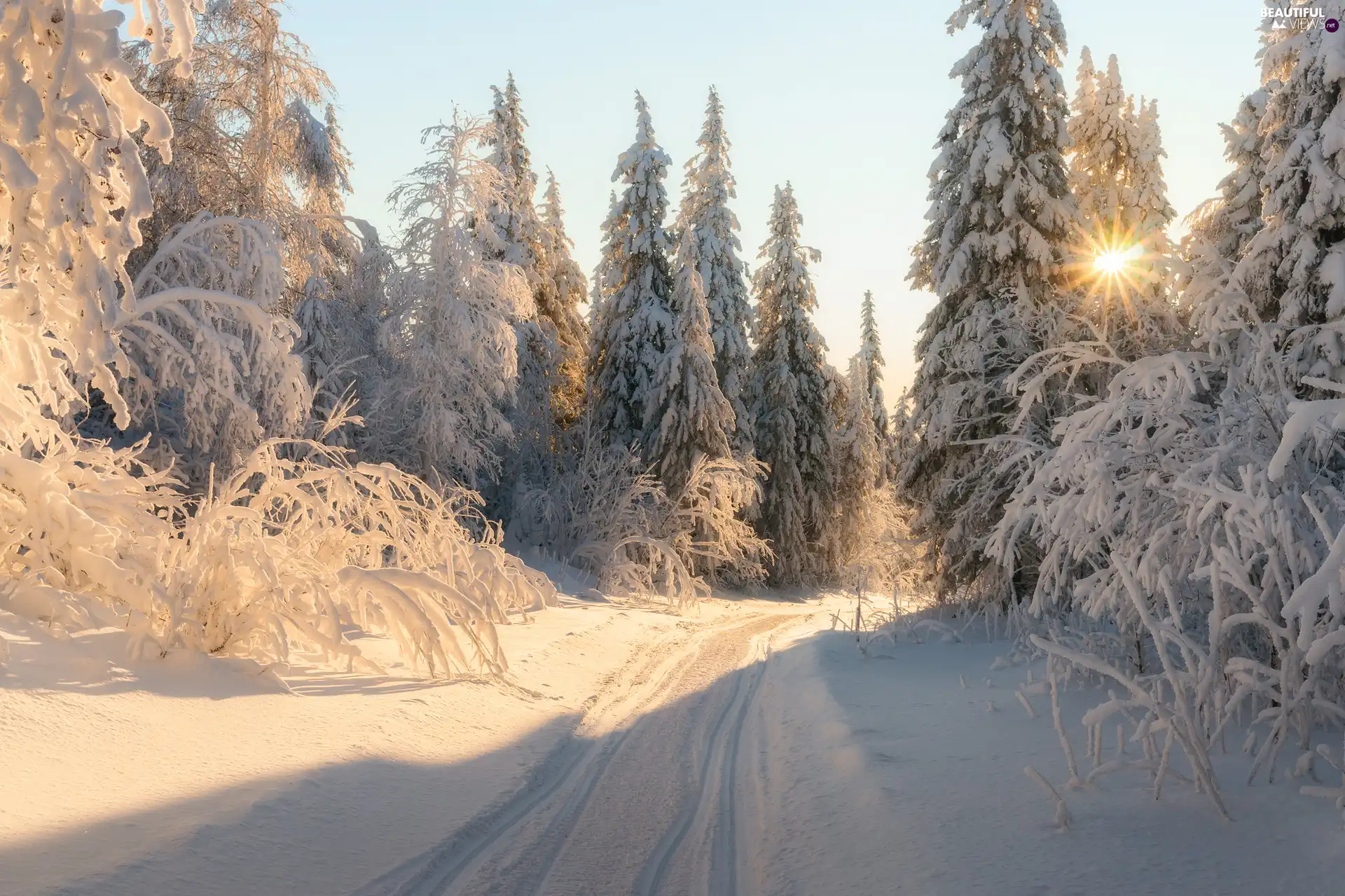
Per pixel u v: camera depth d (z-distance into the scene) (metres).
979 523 15.98
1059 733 5.30
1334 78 10.92
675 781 7.18
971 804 5.25
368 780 6.16
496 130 22.72
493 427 23.38
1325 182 10.79
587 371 32.91
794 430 34.97
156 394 15.14
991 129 16.94
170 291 12.12
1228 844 4.19
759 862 5.19
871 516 40.59
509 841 5.58
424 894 4.68
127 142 4.62
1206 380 7.51
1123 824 4.58
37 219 4.57
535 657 11.77
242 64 20.00
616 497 27.41
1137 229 22.41
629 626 17.42
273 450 10.52
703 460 27.88
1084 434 7.41
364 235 20.08
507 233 31.77
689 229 29.72
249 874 4.51
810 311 36.50
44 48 4.46
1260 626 5.91
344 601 9.78
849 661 12.13
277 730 6.78
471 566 11.33
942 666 11.45
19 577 8.27
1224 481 6.12
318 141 20.25
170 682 7.27
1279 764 5.21
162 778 5.52
